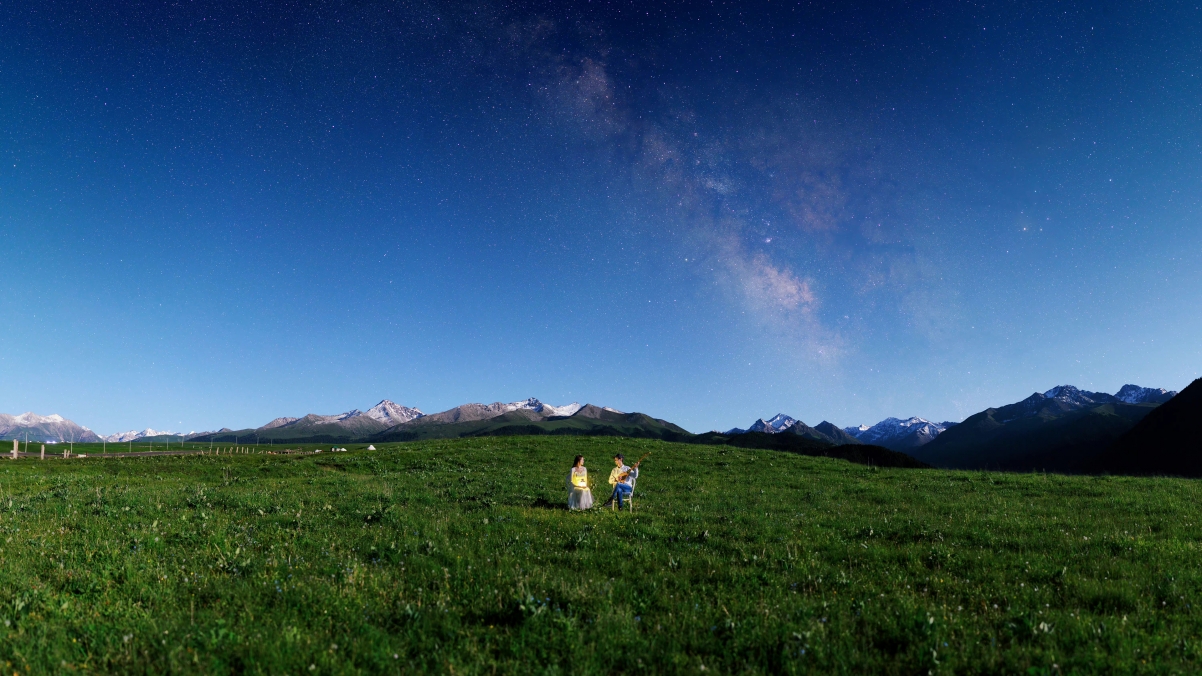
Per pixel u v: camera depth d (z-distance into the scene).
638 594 10.39
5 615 9.12
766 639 8.27
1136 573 11.57
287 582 10.77
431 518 18.20
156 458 53.62
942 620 8.79
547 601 9.44
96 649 8.05
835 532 16.27
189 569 11.93
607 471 36.28
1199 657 7.72
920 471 36.22
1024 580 11.23
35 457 59.34
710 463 40.03
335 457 46.88
